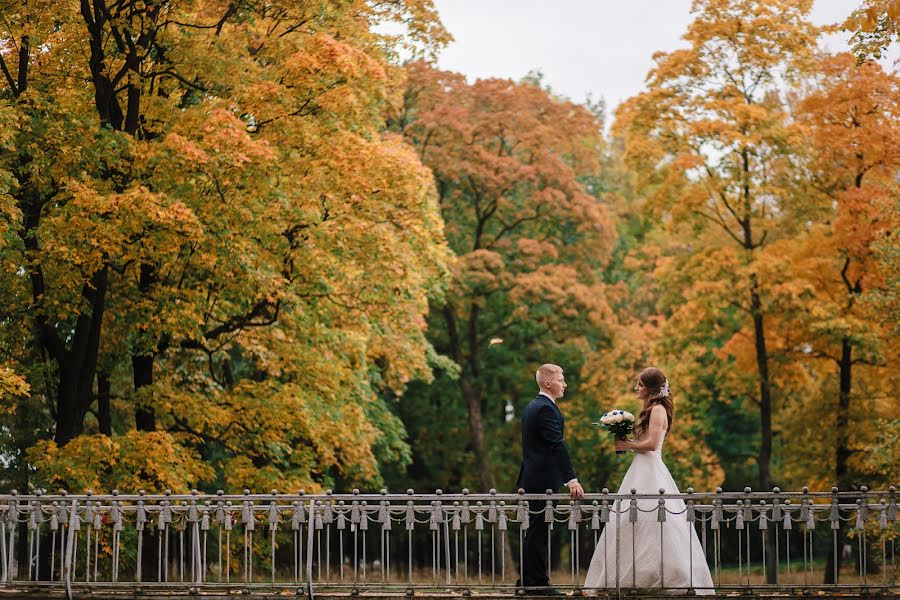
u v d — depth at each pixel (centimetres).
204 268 1820
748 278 2839
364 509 1141
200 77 1902
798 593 1127
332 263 1880
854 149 2725
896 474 2377
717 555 1128
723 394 3212
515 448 4062
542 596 1095
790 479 3152
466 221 3928
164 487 1778
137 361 1977
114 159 1733
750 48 2870
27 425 2189
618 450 1156
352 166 1916
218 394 2094
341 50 1869
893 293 2319
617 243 4494
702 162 2914
